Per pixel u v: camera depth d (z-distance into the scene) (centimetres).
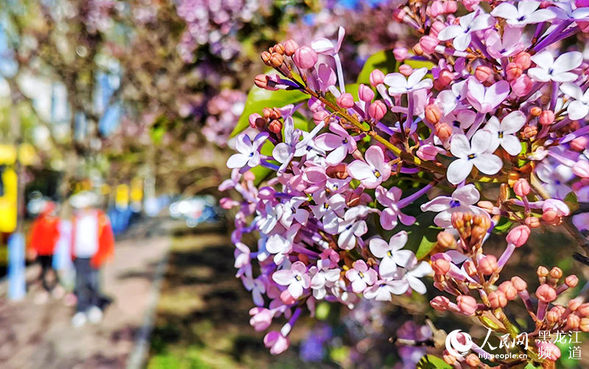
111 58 955
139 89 842
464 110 84
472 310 82
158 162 984
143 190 3625
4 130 2423
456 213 79
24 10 1023
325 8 372
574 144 88
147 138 1073
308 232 103
